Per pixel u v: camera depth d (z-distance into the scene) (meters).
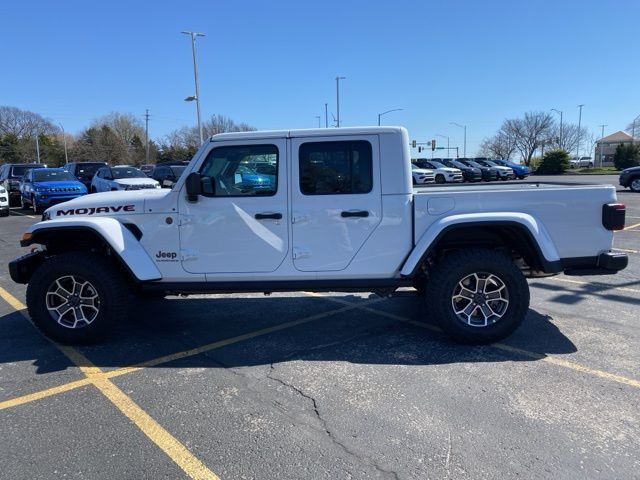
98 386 3.99
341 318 5.67
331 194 4.68
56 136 100.44
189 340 5.04
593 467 2.83
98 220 4.73
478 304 4.66
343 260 4.73
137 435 3.26
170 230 4.79
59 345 4.91
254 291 4.88
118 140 86.62
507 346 4.67
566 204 4.63
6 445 3.16
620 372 4.06
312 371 4.22
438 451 3.01
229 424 3.38
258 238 4.72
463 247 4.87
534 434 3.17
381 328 5.30
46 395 3.84
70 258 4.76
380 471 2.84
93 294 4.84
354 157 4.66
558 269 4.53
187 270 4.83
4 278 7.88
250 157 4.69
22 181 20.17
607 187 4.67
